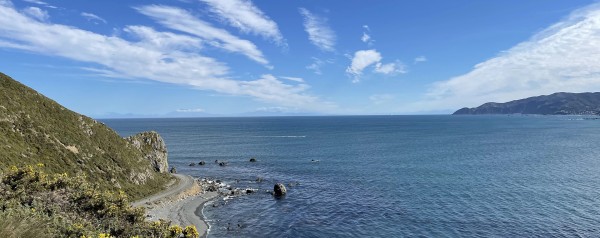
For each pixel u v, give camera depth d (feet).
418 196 216.95
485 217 172.86
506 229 156.15
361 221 174.09
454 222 167.32
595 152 404.57
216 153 460.96
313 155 425.69
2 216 56.34
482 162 345.31
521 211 180.45
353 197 220.02
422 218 174.70
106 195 128.36
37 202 101.65
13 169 120.98
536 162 338.13
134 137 275.39
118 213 120.37
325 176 292.40
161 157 284.61
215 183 272.92
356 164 349.82
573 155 382.22
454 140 594.65
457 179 265.13
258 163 371.56
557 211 178.70
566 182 245.65
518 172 287.48
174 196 219.00
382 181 265.34
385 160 372.38
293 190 243.81
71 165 184.75
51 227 71.36
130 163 231.91
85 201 118.32
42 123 195.11
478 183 249.14
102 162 209.05
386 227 164.66
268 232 162.30
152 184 233.55
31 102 204.44
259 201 215.92
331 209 195.62
